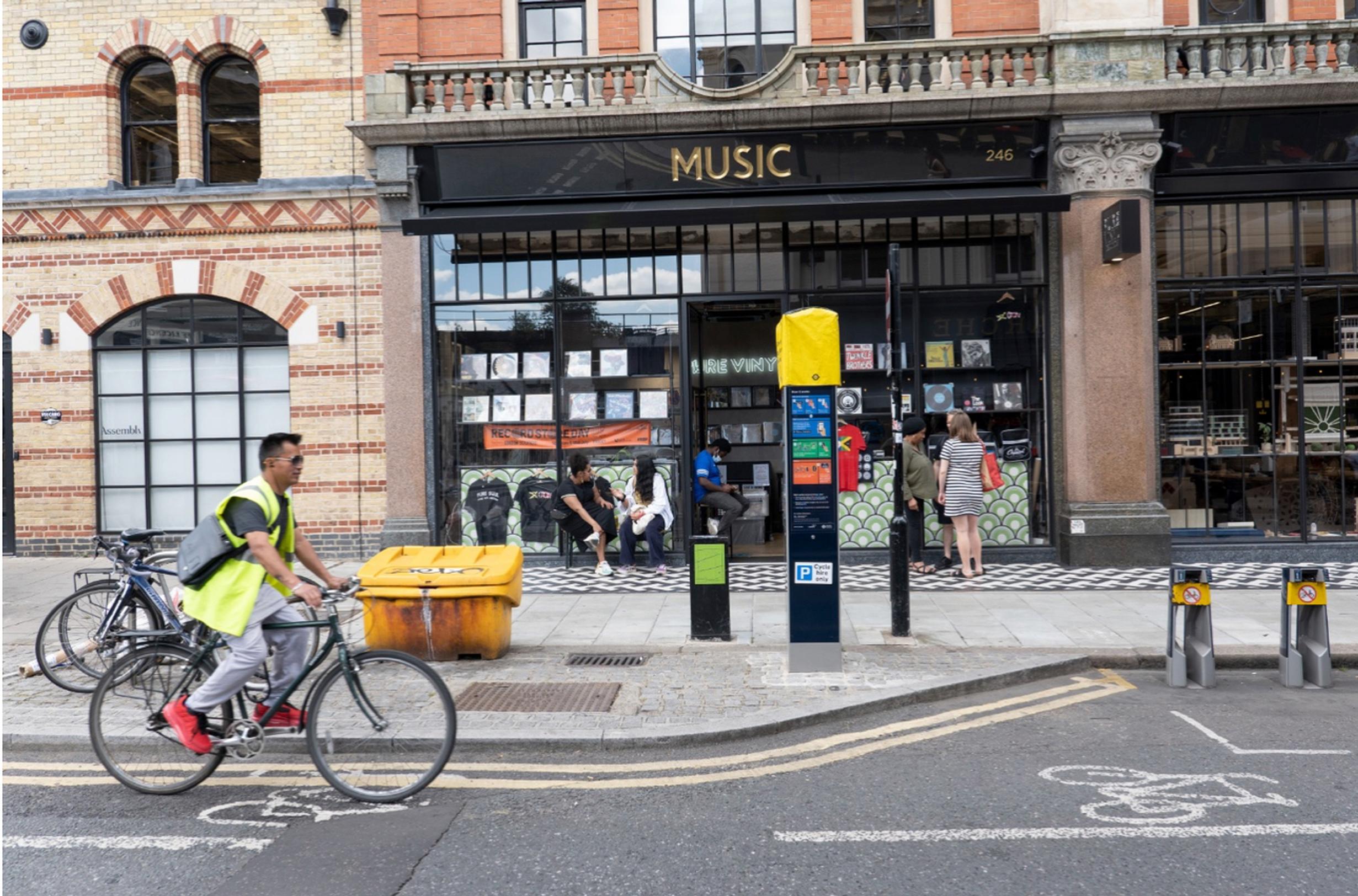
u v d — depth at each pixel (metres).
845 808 4.71
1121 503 11.62
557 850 4.25
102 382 12.82
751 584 11.23
